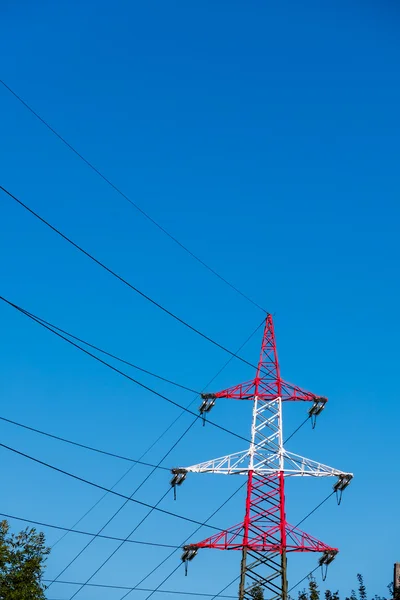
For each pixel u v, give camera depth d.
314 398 86.31
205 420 81.94
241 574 77.19
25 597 71.50
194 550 79.06
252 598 76.38
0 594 71.12
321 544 78.62
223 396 86.50
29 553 74.06
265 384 87.19
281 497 80.88
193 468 82.12
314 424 86.81
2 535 74.38
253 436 84.50
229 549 78.75
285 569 77.00
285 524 79.44
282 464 82.62
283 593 76.19
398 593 65.75
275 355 88.75
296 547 78.38
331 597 74.69
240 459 83.19
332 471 82.75
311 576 76.69
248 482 81.81
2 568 72.69
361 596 73.94
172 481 82.44
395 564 67.00
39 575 73.81
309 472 82.50
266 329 90.56
